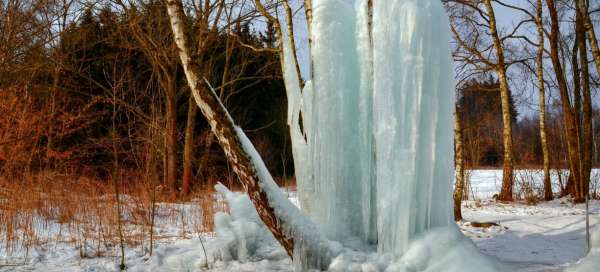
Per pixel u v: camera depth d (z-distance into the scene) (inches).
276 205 197.9
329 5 221.8
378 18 208.8
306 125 231.0
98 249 263.6
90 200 354.0
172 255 251.0
